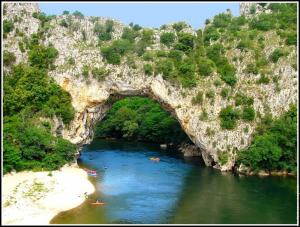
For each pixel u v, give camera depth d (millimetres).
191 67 109500
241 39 113500
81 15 118938
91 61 109750
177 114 109312
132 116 151500
